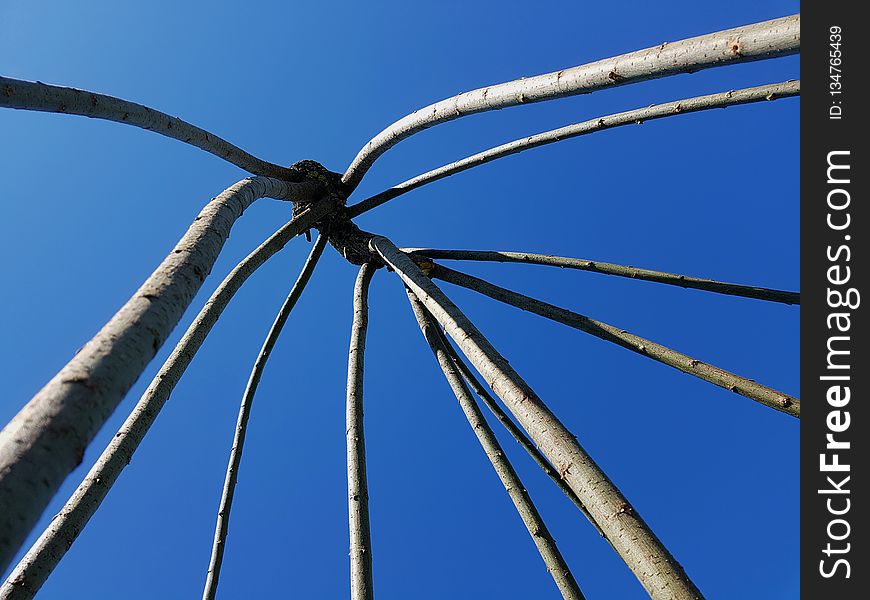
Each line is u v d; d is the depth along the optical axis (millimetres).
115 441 3219
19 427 1583
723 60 2836
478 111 4199
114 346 1922
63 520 2949
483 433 4969
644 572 2492
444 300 4391
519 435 5168
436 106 4602
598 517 2725
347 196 6211
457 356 5664
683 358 4504
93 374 1788
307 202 6070
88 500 3033
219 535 4652
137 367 1944
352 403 4988
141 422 3289
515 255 5871
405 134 5137
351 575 4164
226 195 3291
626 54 3160
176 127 4234
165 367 3521
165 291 2277
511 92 3789
